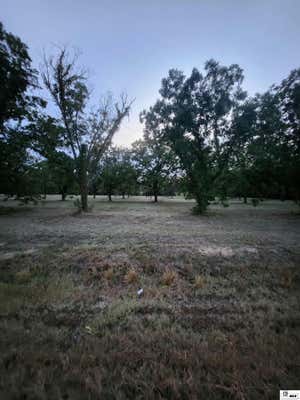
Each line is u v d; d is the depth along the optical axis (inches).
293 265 201.9
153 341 96.3
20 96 597.3
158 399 68.3
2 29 504.4
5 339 96.0
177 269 194.5
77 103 695.7
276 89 611.2
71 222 478.3
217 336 100.3
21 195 746.8
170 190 1459.2
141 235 328.5
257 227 415.8
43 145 700.7
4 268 195.3
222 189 714.8
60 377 75.5
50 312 124.0
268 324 111.8
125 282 171.6
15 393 69.2
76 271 190.2
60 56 657.0
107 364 82.2
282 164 653.3
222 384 72.7
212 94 649.0
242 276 183.0
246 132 636.7
